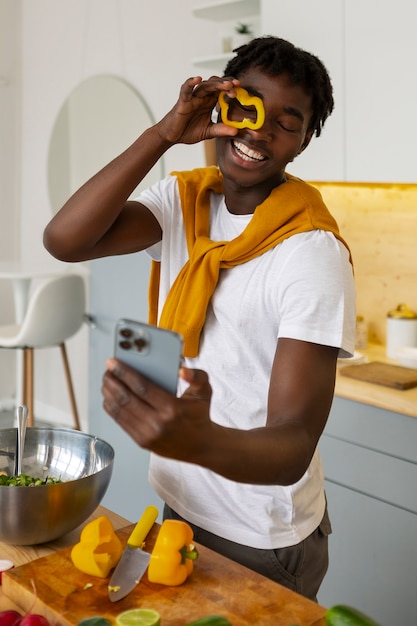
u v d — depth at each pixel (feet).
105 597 3.79
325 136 8.86
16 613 3.61
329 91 4.43
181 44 12.33
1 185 16.20
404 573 7.85
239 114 4.24
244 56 4.30
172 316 4.71
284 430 3.57
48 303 12.87
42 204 15.81
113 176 4.43
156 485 4.99
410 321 9.43
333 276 4.11
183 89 4.21
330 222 4.43
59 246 4.61
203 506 4.68
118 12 13.53
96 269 11.34
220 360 4.55
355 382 8.27
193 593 3.84
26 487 4.14
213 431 3.11
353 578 8.32
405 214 9.64
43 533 4.26
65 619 3.60
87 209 4.47
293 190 4.47
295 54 4.19
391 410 7.83
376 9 8.09
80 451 4.89
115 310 11.12
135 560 4.06
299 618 3.64
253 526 4.56
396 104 8.06
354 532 8.27
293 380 3.90
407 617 7.87
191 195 4.87
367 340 10.03
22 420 4.68
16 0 15.87
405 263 9.74
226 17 11.02
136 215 4.91
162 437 2.93
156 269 5.37
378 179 8.38
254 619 3.63
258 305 4.37
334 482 8.41
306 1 8.79
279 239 4.33
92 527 4.04
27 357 13.37
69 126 14.83
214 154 9.45
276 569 4.58
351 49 8.41
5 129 16.10
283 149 4.26
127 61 13.47
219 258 4.46
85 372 15.11
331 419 8.38
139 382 2.92
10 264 14.92
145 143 4.42
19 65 16.11
